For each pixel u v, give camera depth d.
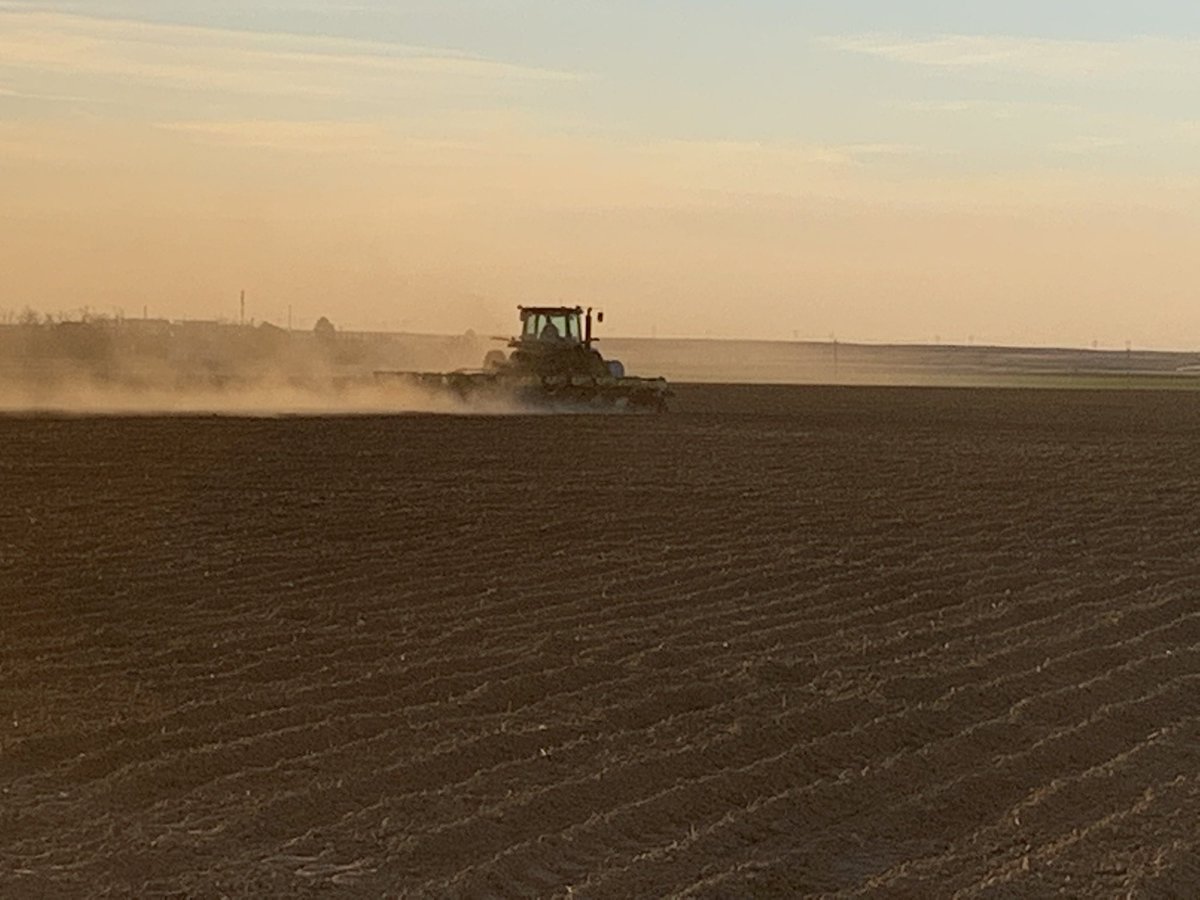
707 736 10.25
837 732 10.44
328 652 12.62
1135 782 9.32
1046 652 12.91
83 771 9.38
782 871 7.81
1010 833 8.40
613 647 12.83
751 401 60.41
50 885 7.38
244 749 9.77
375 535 19.05
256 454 29.09
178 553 17.44
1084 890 7.46
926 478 27.73
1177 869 7.73
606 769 9.40
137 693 11.23
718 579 16.34
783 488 25.39
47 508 21.02
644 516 21.30
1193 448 36.91
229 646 12.77
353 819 8.48
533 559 17.47
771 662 12.27
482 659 12.37
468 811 8.66
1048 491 25.75
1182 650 13.00
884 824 8.60
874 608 14.88
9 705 10.85
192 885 7.43
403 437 33.94
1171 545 19.39
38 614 14.02
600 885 7.55
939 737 10.39
